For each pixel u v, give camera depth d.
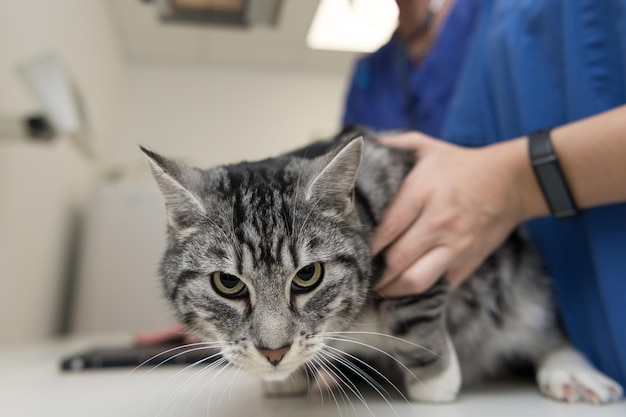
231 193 0.26
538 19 0.32
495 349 0.33
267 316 0.24
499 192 0.27
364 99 0.58
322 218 0.26
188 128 0.96
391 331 0.27
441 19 0.51
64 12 0.61
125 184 0.75
